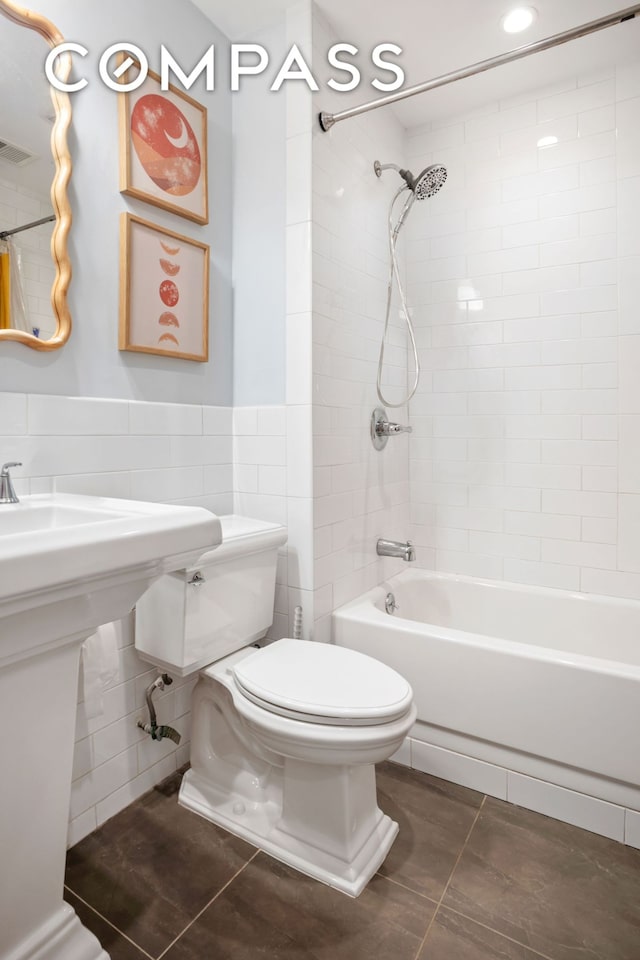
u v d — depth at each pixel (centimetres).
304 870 128
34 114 127
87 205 141
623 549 206
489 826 146
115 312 149
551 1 171
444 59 198
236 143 191
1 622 79
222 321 189
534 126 215
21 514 114
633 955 108
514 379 225
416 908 119
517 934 112
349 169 195
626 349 203
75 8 137
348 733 116
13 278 124
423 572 244
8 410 123
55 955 100
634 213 199
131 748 154
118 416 150
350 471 200
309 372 175
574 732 143
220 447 188
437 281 239
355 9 174
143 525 91
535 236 217
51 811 101
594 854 135
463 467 238
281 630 185
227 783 154
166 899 121
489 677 156
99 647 125
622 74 199
